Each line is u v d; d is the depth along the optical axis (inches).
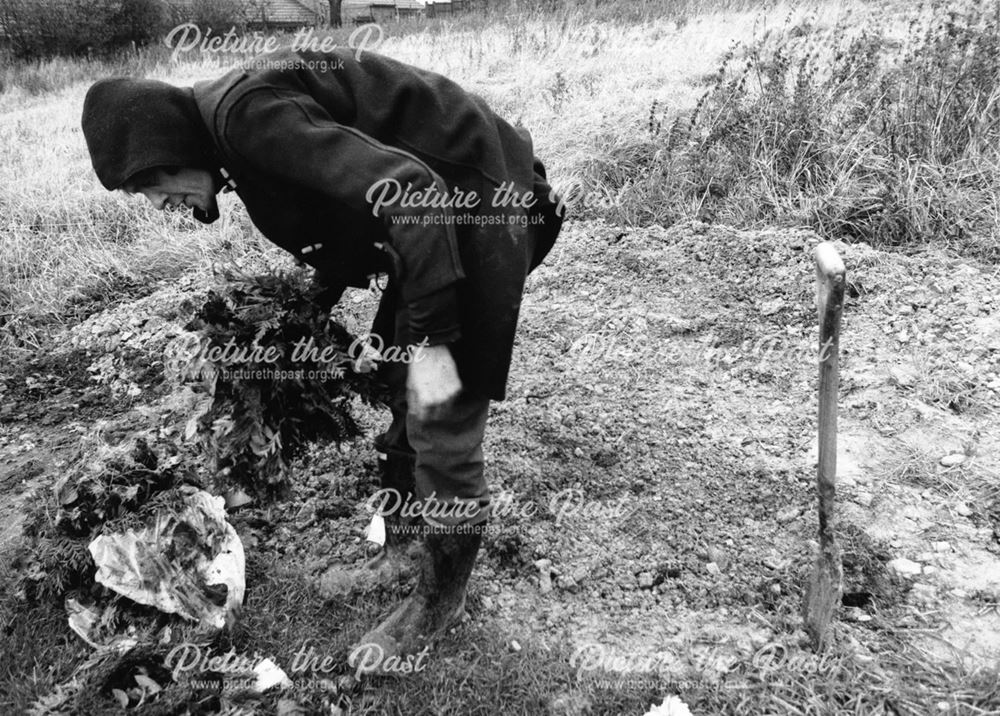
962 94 187.9
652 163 202.8
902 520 103.7
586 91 273.6
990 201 172.2
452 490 79.8
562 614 94.5
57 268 203.8
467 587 95.4
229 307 88.4
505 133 77.5
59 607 94.6
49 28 768.9
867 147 186.5
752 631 90.7
